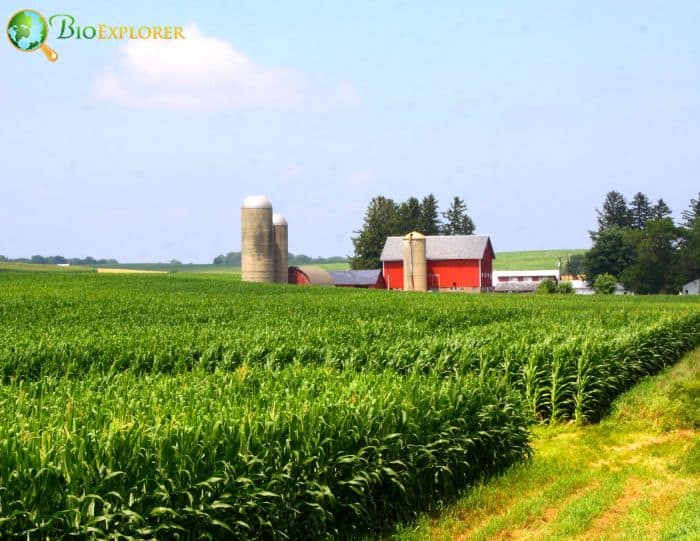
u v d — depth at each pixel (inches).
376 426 471.2
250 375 613.3
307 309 1653.5
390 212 6166.3
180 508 363.6
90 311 1523.1
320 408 449.7
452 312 1553.9
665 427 707.4
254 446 405.1
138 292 2225.6
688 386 759.7
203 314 1488.7
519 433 607.8
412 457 484.1
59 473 341.7
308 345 864.9
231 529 376.2
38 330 1044.5
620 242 5989.2
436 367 786.2
